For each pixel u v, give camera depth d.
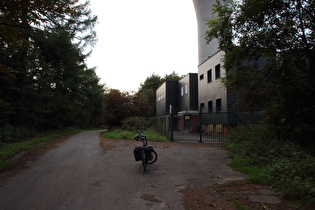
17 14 5.91
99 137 18.61
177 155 8.66
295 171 4.91
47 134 19.83
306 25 7.12
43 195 4.26
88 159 7.99
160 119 16.91
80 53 14.78
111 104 27.72
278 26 7.04
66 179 5.39
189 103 27.92
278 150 7.00
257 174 5.42
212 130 19.97
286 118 8.16
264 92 8.41
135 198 4.12
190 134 18.92
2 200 4.00
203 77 22.98
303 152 6.45
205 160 7.69
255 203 3.85
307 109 7.63
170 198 4.13
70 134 23.91
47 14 6.27
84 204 3.82
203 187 4.78
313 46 7.20
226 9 8.41
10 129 13.94
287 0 6.79
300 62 7.64
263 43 7.34
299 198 3.92
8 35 6.54
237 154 7.98
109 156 8.59
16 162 7.45
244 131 10.35
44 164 7.17
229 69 9.26
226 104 17.45
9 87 13.34
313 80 7.47
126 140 15.08
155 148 10.58
